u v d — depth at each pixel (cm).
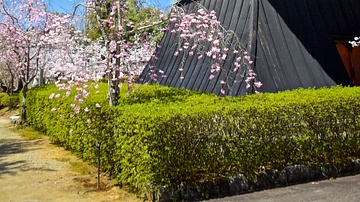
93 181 611
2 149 894
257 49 966
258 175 577
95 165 709
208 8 1230
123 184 579
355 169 663
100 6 801
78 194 544
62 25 859
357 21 1255
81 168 697
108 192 553
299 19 1113
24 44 1223
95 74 721
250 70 891
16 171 681
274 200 507
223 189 542
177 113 530
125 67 768
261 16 1042
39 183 602
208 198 522
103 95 812
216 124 554
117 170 605
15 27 1201
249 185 563
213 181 541
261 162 589
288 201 501
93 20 914
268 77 920
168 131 512
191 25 889
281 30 1047
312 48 1062
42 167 707
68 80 759
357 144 686
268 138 598
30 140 1014
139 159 520
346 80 1037
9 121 1462
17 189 571
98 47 984
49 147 913
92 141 705
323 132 650
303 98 674
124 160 567
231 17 1115
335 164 649
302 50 1038
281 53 994
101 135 658
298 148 625
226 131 561
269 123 599
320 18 1170
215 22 842
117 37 745
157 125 504
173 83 1177
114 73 716
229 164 559
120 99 761
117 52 735
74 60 794
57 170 685
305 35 1085
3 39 1302
